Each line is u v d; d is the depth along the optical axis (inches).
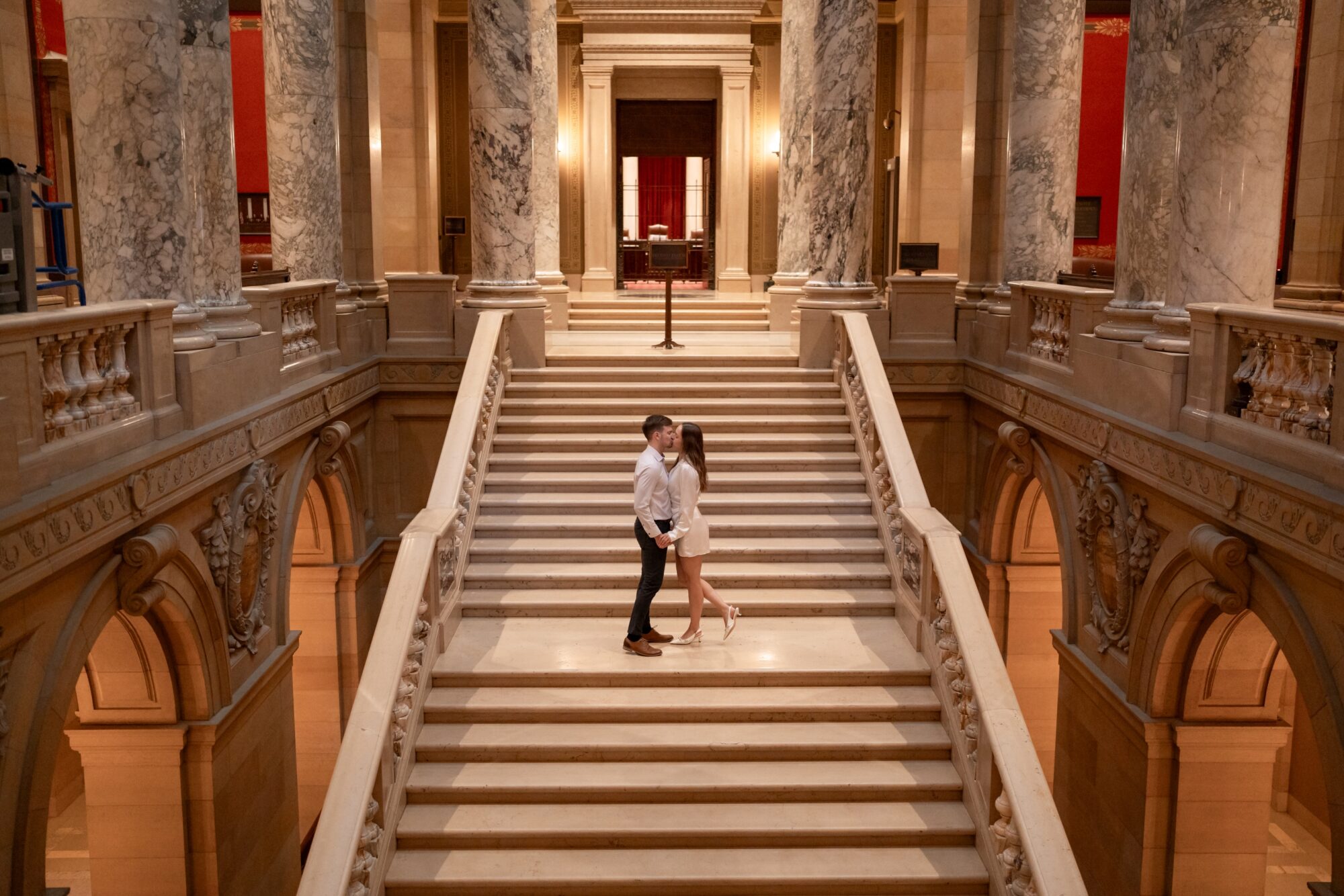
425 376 530.0
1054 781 429.4
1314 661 254.7
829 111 502.6
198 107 361.1
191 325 327.9
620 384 490.9
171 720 335.3
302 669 514.6
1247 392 306.0
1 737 233.5
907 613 354.9
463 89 855.1
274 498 392.5
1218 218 322.7
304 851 490.3
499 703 317.7
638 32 816.3
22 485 231.8
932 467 542.6
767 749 306.0
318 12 489.1
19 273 257.4
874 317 522.9
